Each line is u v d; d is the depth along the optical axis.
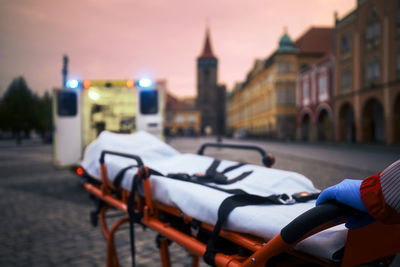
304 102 39.16
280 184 1.91
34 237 4.55
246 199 1.51
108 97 7.82
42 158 19.22
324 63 33.16
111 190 2.94
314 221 1.03
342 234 1.16
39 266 3.59
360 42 25.77
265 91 51.38
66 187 8.65
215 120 105.31
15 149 30.34
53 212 5.95
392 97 22.59
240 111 76.56
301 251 1.27
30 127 43.75
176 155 3.31
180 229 2.03
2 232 4.79
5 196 7.51
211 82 105.50
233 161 2.50
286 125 44.09
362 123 26.69
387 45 22.50
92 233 4.69
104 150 2.86
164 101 7.98
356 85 27.03
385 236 1.15
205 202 1.64
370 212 0.94
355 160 2.64
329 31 46.34
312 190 1.74
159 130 7.95
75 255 3.89
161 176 2.12
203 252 1.63
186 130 100.00
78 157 7.79
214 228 1.49
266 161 2.28
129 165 2.67
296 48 44.38
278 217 1.33
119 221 2.91
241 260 1.46
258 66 55.50
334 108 31.20
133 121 7.88
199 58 105.31
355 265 1.15
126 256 3.85
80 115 7.80
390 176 0.91
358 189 0.98
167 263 2.46
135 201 2.46
